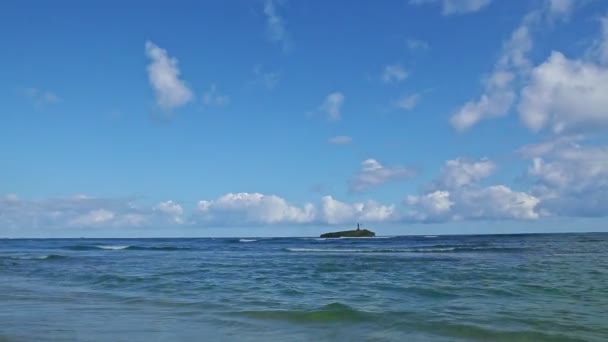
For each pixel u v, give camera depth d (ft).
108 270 105.81
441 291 65.82
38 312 52.42
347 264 116.88
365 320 46.78
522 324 44.09
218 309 53.83
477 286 70.49
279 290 70.18
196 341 38.63
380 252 181.16
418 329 42.78
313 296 63.98
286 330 42.93
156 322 46.55
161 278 86.17
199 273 96.48
